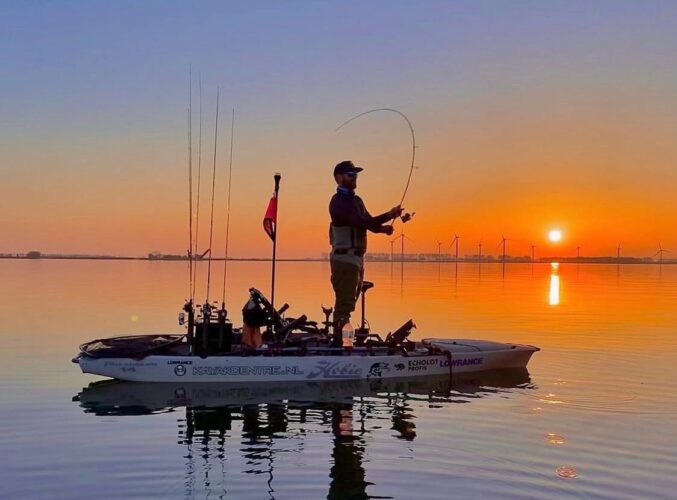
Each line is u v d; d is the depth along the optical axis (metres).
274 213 11.59
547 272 110.25
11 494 5.78
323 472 6.32
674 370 11.83
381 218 11.11
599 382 10.76
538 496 5.75
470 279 63.06
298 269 103.81
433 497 5.73
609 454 6.89
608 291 40.88
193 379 10.73
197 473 6.29
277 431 7.79
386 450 7.00
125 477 6.20
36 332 16.98
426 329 18.11
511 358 12.07
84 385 10.46
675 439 7.43
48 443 7.27
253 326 11.34
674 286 49.47
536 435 7.59
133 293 33.69
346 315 11.41
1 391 10.02
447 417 8.46
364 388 10.37
